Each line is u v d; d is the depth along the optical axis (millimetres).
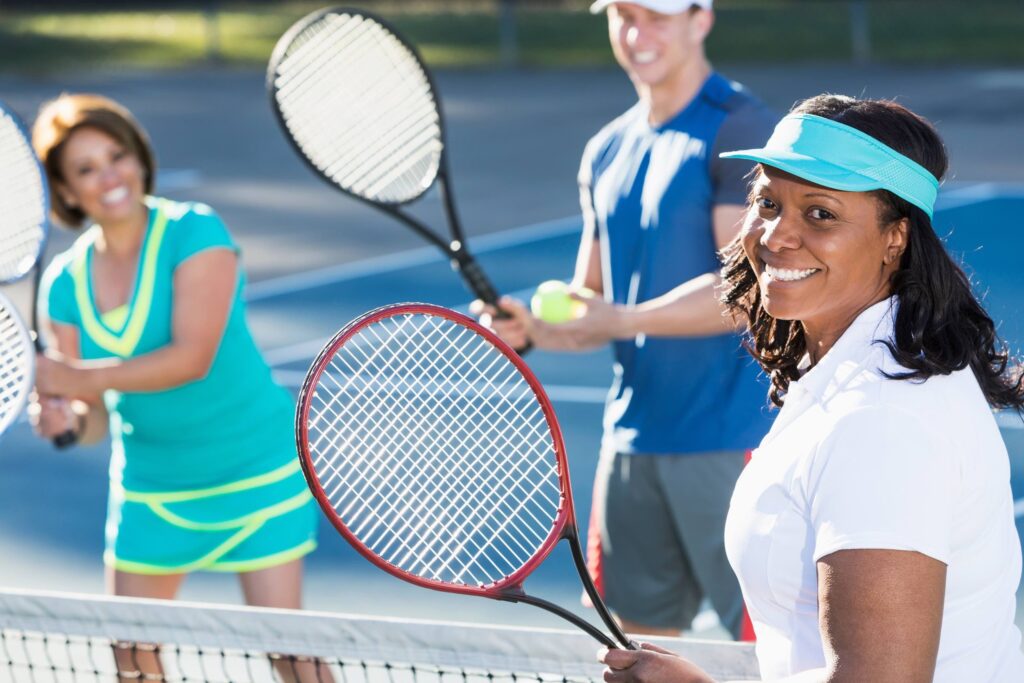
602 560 4605
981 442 2273
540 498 5492
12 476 7488
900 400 2238
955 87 22078
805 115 2367
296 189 16875
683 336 4266
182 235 4344
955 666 2318
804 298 2385
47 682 4641
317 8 35156
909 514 2172
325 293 11734
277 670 4070
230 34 32281
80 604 3287
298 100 4520
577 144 19328
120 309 4418
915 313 2311
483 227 14398
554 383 8891
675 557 4484
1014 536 2410
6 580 6148
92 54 29844
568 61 27516
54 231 14414
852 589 2172
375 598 5816
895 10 30297
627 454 4449
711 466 4305
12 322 3568
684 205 4324
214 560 4461
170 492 4430
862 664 2156
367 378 7180
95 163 4309
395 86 4547
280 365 9508
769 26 29438
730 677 2939
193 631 3232
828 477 2236
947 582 2289
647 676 2449
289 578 4484
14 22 34375
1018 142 17641
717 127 4285
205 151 19828
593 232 4785
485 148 19312
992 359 2434
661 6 4258
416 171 4582
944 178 2441
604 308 4305
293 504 4508
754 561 2369
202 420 4367
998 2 30406
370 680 4523
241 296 4473
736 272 2713
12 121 4328
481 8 33875
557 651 3029
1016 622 5297
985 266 11547
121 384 4250
